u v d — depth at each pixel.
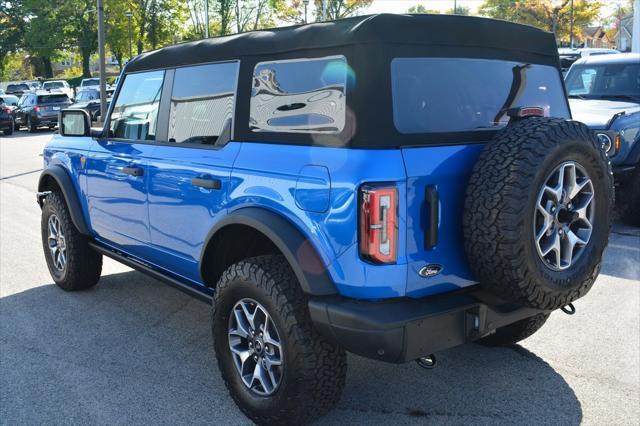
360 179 2.75
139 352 4.35
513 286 2.83
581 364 4.06
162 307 5.24
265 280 3.10
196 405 3.63
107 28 64.25
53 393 3.77
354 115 2.86
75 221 5.16
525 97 3.54
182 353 4.33
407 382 3.86
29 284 5.89
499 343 4.27
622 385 3.78
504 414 3.47
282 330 3.04
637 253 6.56
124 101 4.69
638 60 8.73
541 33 3.67
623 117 7.43
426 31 3.07
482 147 3.05
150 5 66.38
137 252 4.57
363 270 2.79
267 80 3.36
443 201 2.90
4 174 13.56
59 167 5.40
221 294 3.38
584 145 2.91
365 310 2.81
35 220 8.80
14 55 72.88
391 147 2.84
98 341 4.54
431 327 2.88
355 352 2.89
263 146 3.32
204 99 3.81
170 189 3.95
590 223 3.10
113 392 3.78
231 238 3.67
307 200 2.95
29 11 66.81
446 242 2.94
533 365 4.06
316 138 3.03
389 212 2.76
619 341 4.40
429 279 2.92
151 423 3.44
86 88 31.02
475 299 3.03
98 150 4.84
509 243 2.73
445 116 3.10
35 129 26.67
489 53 3.37
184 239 3.90
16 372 4.05
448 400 3.63
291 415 3.13
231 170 3.42
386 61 2.90
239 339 3.42
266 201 3.18
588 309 4.99
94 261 5.46
